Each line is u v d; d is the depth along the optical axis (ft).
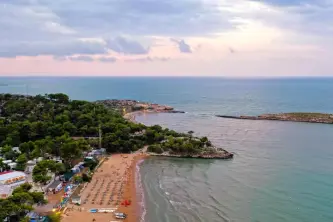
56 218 295.07
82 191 379.35
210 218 317.83
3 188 350.84
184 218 317.83
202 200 361.10
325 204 345.31
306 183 409.08
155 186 405.18
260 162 508.53
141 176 445.78
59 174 417.49
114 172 458.50
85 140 558.15
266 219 314.35
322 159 520.01
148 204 350.02
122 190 388.16
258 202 353.51
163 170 474.08
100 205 341.82
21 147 483.92
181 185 409.08
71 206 333.83
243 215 323.37
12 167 423.64
